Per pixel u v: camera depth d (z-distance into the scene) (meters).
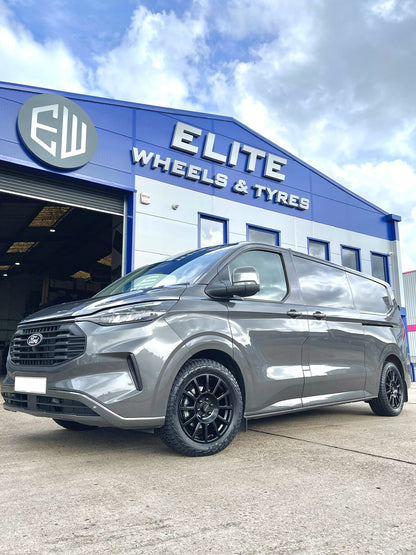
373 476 2.28
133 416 2.49
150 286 3.18
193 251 3.76
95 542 1.49
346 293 4.30
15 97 8.20
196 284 3.01
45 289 21.41
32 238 15.34
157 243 9.53
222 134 11.02
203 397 2.80
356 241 14.01
